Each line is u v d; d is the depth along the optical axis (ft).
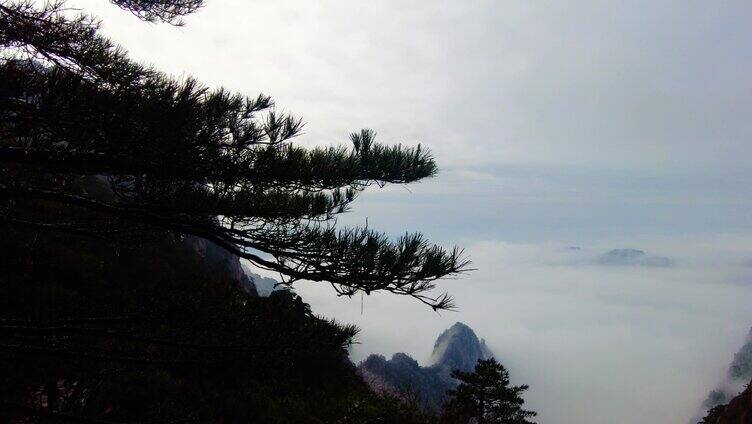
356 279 13.53
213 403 28.30
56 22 11.65
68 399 16.62
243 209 14.26
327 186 15.52
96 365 18.28
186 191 13.75
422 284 13.70
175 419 18.75
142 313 16.88
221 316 17.67
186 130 11.73
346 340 19.35
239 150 13.65
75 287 19.20
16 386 15.40
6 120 10.78
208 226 14.33
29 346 15.42
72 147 11.64
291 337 17.98
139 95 11.21
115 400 17.39
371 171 16.47
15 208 17.56
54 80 10.29
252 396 35.14
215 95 12.82
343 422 47.88
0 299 15.99
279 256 14.25
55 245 20.02
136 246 21.27
